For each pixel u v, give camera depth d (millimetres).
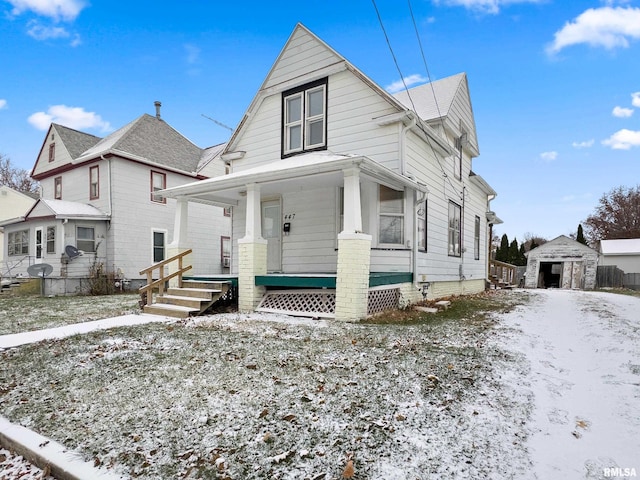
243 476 2252
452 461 2359
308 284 7477
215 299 8109
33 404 3395
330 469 2291
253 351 4680
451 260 11773
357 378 3703
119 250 15562
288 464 2354
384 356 4418
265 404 3166
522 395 3355
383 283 7840
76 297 13266
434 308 8430
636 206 35688
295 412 3012
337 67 9398
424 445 2531
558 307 9172
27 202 20828
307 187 9367
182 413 3061
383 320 6871
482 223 15906
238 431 2756
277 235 10258
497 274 20016
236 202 11023
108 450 2588
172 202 17672
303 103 10039
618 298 11625
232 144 11414
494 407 3102
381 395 3305
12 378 4066
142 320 7273
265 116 10828
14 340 5672
